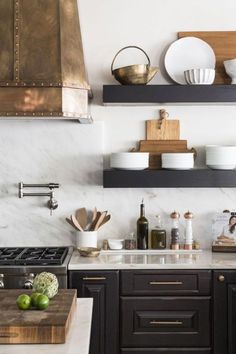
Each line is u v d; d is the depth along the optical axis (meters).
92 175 4.51
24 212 4.52
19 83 3.60
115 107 4.53
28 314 2.46
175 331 3.91
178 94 4.22
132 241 4.40
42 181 4.52
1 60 3.66
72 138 4.50
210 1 4.52
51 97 3.62
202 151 4.54
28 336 2.29
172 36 4.53
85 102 3.75
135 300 3.90
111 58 4.53
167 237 4.54
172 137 4.53
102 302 3.90
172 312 3.92
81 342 2.31
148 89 4.22
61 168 4.52
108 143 4.54
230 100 4.23
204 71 4.21
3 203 4.52
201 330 3.92
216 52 4.52
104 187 4.25
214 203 4.53
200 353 3.91
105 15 4.52
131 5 4.52
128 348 3.90
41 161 4.51
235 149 4.27
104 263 3.92
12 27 3.71
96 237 4.36
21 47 3.68
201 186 4.26
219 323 3.91
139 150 4.51
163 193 4.53
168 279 3.91
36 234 4.52
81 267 3.89
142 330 3.91
